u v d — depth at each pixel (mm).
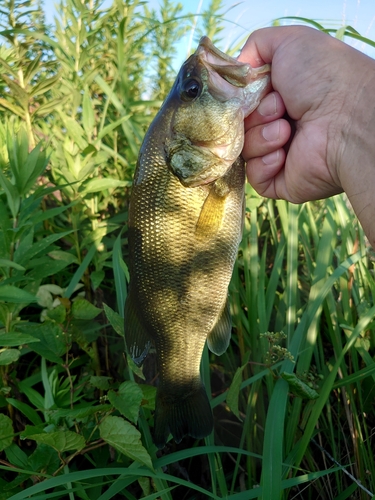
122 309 315
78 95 426
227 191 261
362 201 233
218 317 282
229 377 396
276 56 263
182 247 265
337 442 362
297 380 269
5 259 267
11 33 414
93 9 436
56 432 224
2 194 348
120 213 460
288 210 394
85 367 359
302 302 445
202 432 274
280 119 268
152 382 340
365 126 234
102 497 247
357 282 404
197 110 254
